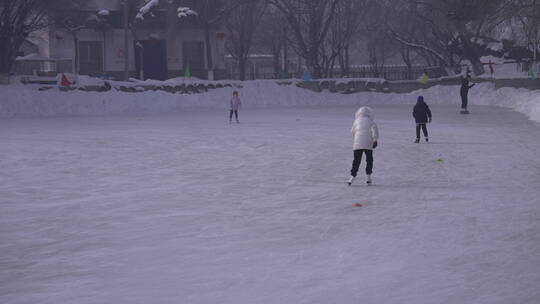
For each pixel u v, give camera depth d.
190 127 26.78
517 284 5.95
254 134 23.16
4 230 8.65
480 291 5.77
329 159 16.05
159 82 44.56
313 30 54.47
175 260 7.02
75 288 6.07
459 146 18.36
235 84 47.34
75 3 50.06
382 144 19.22
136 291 5.94
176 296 5.77
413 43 64.06
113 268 6.75
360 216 9.25
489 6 45.59
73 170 14.41
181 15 51.97
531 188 11.35
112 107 39.59
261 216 9.37
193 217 9.34
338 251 7.30
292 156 16.72
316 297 5.69
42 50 55.81
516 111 34.41
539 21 37.62
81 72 52.22
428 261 6.80
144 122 30.36
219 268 6.68
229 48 75.62
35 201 10.75
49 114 37.06
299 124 28.02
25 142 20.61
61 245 7.79
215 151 17.97
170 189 11.84
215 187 12.04
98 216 9.48
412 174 13.38
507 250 7.19
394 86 51.22
